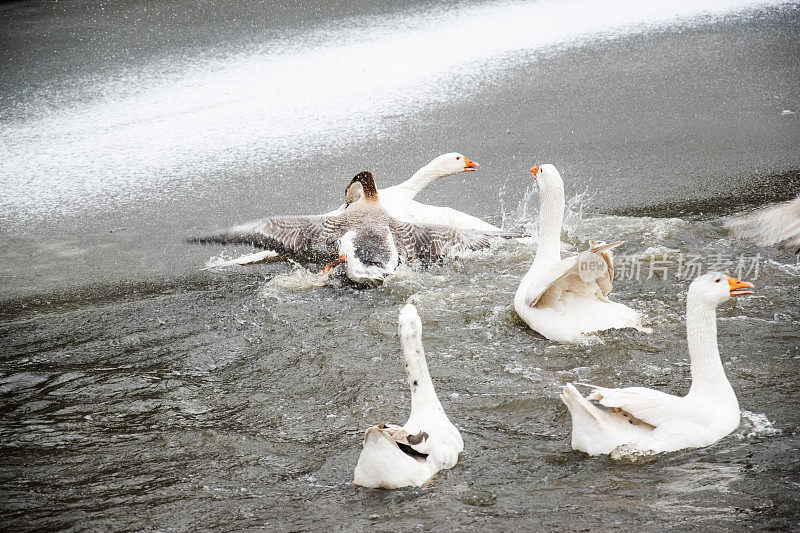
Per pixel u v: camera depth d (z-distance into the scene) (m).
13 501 7.02
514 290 11.18
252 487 7.13
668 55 20.69
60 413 8.66
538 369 9.03
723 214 13.13
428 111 18.14
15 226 14.22
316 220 12.46
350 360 9.50
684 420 7.24
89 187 15.54
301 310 10.98
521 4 25.50
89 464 7.66
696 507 6.36
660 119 17.23
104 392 9.08
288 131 17.53
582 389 8.59
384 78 20.05
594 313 9.59
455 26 23.61
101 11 25.41
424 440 7.04
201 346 10.09
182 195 15.08
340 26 23.94
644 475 6.86
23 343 10.35
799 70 19.34
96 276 12.41
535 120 17.50
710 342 7.45
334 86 19.70
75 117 18.56
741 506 6.35
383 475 6.77
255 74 20.53
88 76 20.77
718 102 17.91
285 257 12.91
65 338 10.46
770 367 8.70
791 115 17.09
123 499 7.03
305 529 6.35
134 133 17.67
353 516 6.45
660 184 14.41
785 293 10.46
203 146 17.03
